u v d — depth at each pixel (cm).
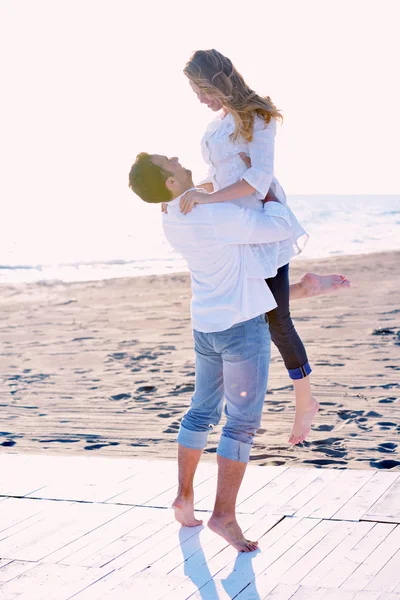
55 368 850
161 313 1272
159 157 321
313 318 1114
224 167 334
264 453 520
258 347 322
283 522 338
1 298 1532
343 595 266
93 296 1537
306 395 349
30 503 373
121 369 832
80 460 438
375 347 883
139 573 295
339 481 388
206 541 325
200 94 326
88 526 344
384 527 327
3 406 688
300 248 338
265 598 269
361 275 1689
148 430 594
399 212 4766
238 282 319
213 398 344
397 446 525
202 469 416
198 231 315
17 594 280
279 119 327
